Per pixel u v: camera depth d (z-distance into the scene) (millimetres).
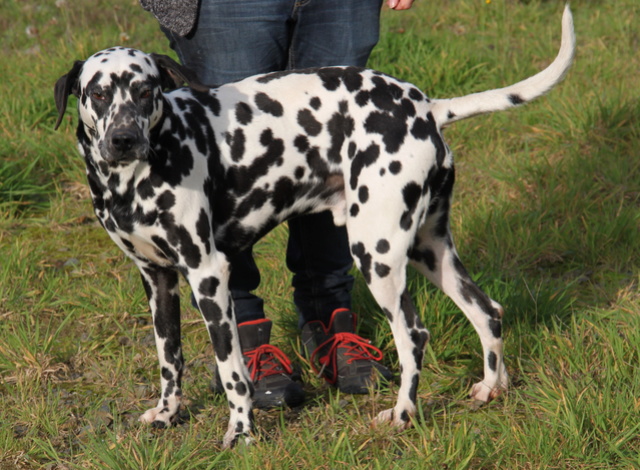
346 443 4164
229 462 4117
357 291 5770
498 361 4648
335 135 4488
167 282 4531
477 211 6820
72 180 7871
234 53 4625
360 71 4547
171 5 4582
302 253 5090
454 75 9062
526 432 4125
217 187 4348
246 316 4961
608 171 7176
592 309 5465
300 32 4734
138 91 3955
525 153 7746
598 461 3912
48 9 12039
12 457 4285
